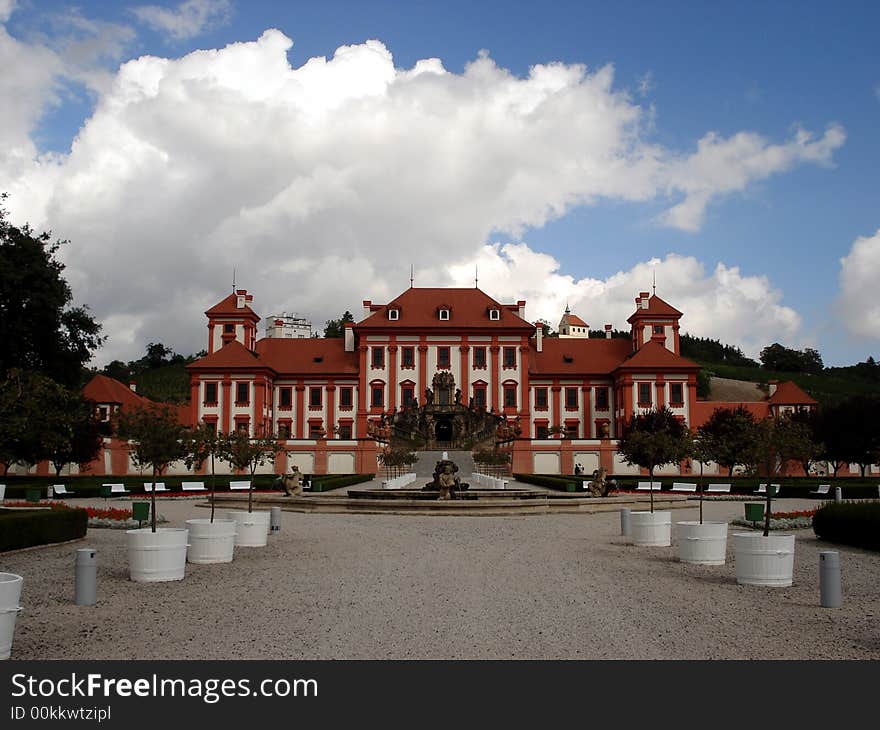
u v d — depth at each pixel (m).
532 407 83.81
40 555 18.44
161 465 19.52
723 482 50.47
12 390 18.28
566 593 13.73
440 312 81.75
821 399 133.62
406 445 76.56
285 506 32.81
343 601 12.92
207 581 14.97
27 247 48.16
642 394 78.00
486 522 27.86
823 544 21.52
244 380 78.19
